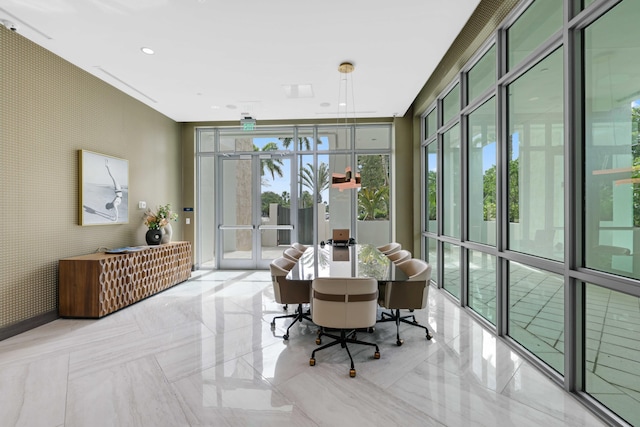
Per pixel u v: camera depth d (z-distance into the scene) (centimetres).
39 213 362
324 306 264
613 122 192
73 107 408
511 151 311
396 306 315
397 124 649
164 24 320
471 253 408
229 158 704
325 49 371
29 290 351
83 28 326
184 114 621
